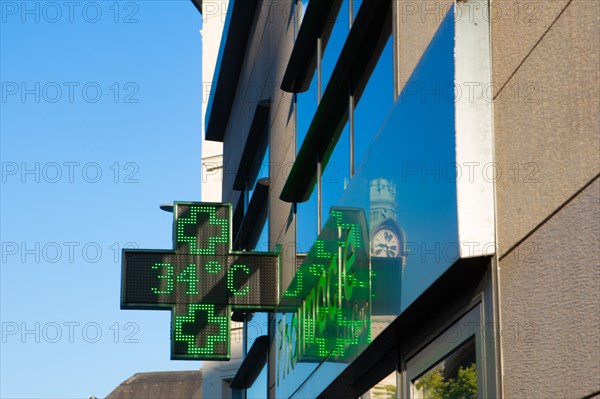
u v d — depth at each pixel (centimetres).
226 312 1608
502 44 705
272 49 1994
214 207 1650
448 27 744
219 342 1589
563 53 605
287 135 1761
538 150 634
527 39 661
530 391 625
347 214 1115
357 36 1118
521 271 650
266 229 2025
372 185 988
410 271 827
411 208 831
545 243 616
